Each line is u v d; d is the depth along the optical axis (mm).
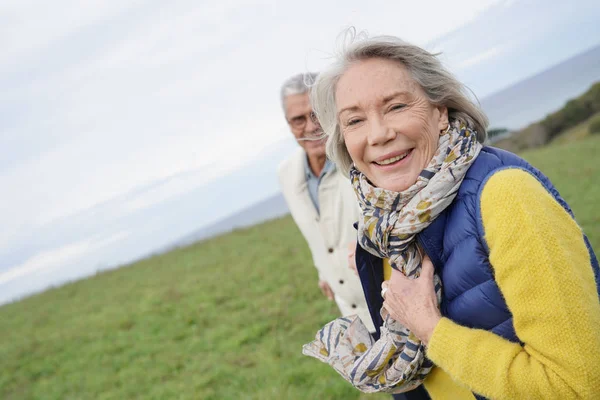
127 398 5754
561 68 119625
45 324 10547
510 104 76375
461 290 1466
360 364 1814
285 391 4531
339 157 1849
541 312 1261
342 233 3025
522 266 1271
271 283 8602
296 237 11586
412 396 2352
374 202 1588
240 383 5148
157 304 9484
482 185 1395
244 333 6570
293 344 5797
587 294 1270
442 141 1512
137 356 7102
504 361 1336
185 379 5766
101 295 11734
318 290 7512
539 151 14734
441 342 1433
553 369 1271
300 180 3174
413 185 1492
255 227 14594
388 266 1861
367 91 1524
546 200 1327
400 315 1575
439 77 1533
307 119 2922
